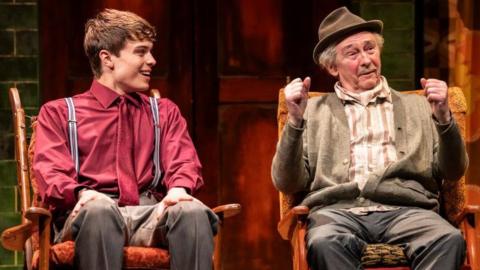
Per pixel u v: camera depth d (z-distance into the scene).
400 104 6.30
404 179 6.09
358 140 6.18
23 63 7.97
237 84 8.18
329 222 5.87
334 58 6.39
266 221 8.20
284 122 6.34
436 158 6.11
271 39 8.20
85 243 5.45
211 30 8.16
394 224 5.94
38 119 6.14
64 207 5.80
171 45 8.15
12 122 7.96
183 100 8.16
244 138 8.20
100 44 6.20
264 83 8.19
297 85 5.83
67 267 5.59
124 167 6.05
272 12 8.19
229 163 8.18
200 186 6.06
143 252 5.59
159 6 8.13
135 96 6.28
